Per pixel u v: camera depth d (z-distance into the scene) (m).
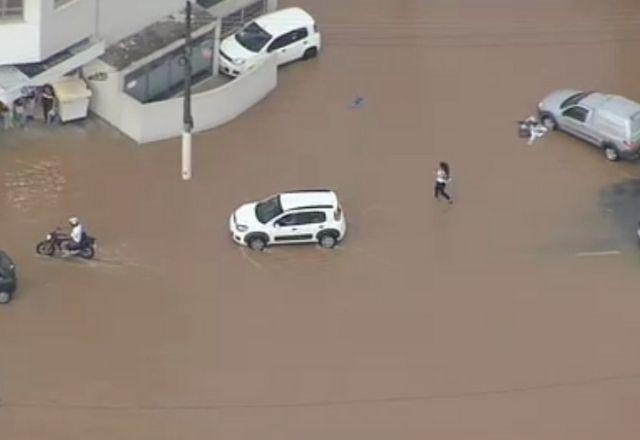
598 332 121.50
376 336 119.94
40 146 134.88
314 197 127.19
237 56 144.38
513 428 113.31
